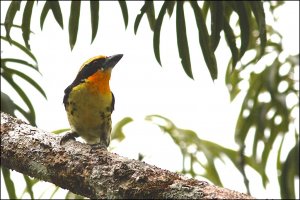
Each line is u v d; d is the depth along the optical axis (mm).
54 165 7215
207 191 6070
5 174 11391
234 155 13109
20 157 7547
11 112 10703
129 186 6484
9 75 11602
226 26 10422
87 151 7141
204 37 10406
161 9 10320
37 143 7543
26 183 11570
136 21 10336
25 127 7863
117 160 6836
